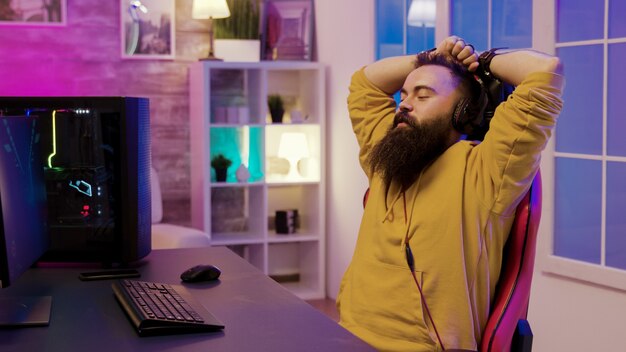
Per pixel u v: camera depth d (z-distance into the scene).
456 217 2.13
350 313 2.30
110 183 2.56
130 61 5.55
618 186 3.29
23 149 2.10
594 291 3.38
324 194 5.57
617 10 3.26
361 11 4.99
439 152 2.28
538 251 3.65
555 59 2.10
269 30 5.75
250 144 5.75
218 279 2.38
